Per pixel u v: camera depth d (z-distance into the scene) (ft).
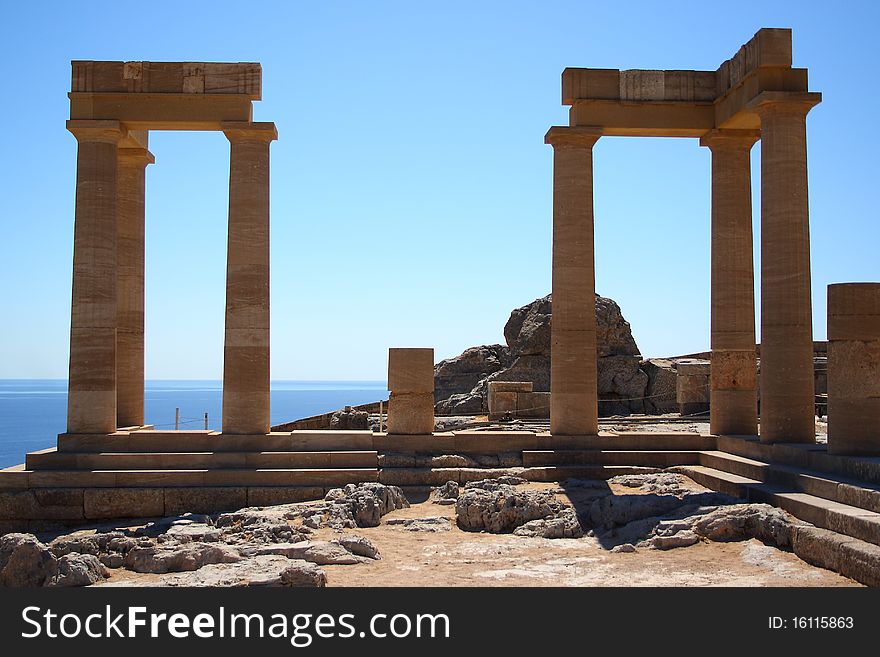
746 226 74.13
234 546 48.83
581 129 71.67
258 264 69.97
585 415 71.41
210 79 70.08
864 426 53.83
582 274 71.67
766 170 64.64
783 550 46.03
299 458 67.77
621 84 72.74
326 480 65.72
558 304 71.92
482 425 95.14
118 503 63.98
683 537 48.93
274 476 65.62
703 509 53.67
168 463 66.95
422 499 64.64
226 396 69.46
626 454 69.82
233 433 69.21
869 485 47.91
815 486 51.39
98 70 70.08
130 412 76.69
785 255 63.62
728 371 72.95
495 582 42.24
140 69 70.08
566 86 72.33
